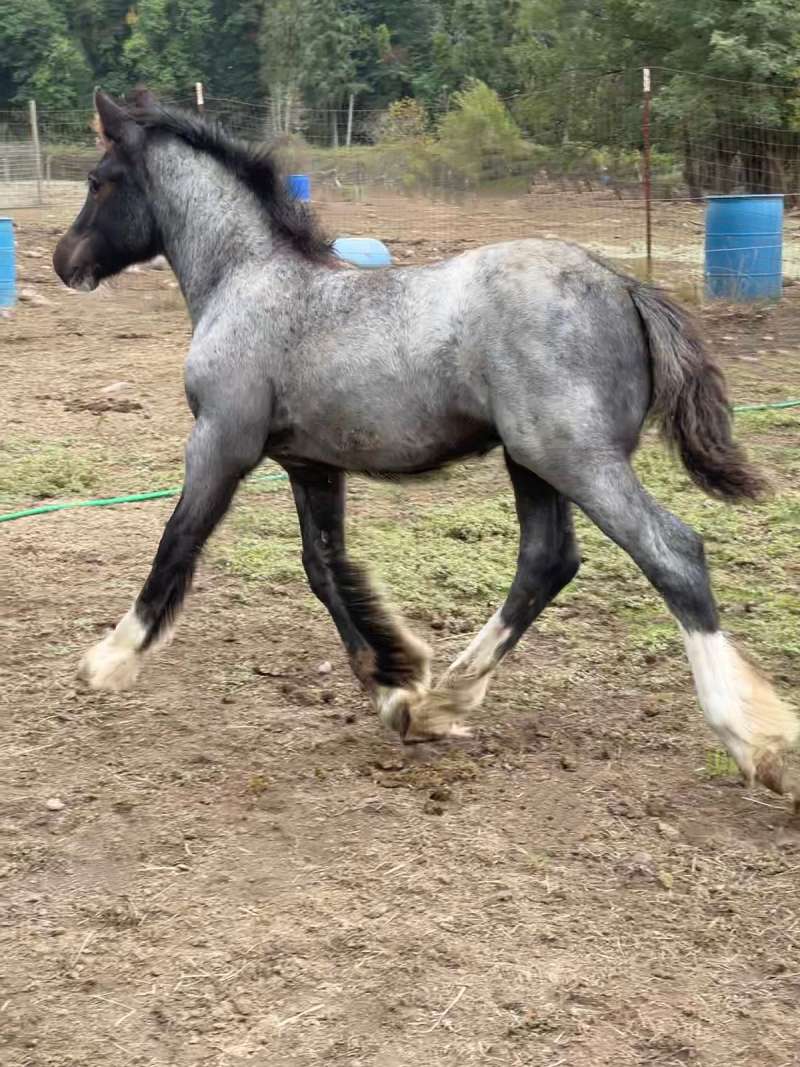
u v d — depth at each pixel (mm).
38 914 3420
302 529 4570
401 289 3957
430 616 5473
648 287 3818
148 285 16156
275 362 4102
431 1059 2844
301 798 4027
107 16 61844
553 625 5367
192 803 4008
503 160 25938
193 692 4828
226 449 4184
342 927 3320
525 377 3686
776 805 3938
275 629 5434
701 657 3672
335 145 33188
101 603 5715
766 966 3150
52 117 49812
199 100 14961
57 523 6832
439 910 3396
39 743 4422
